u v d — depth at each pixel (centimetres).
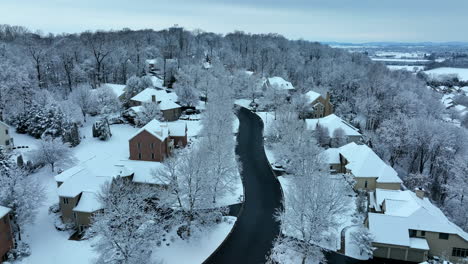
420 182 6950
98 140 7669
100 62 11944
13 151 6519
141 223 4194
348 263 4316
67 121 7431
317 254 4103
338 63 15838
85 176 5022
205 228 4841
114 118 8906
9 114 8150
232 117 8481
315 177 4888
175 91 11125
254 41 19925
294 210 4338
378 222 4538
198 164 4725
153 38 19450
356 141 8275
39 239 4541
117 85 10875
